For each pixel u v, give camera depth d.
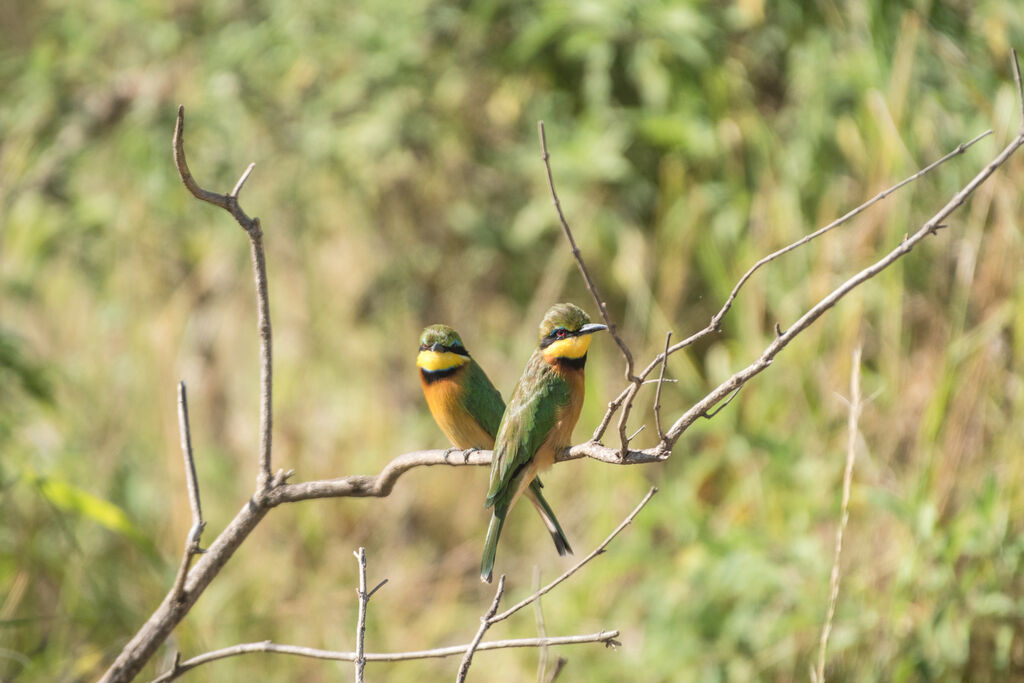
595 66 13.22
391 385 14.37
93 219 15.30
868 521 10.42
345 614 12.47
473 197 14.30
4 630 9.82
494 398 9.24
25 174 15.80
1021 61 11.91
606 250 13.33
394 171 14.31
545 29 13.33
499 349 13.76
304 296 14.71
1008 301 10.30
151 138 15.26
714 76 13.16
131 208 15.25
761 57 13.71
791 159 12.70
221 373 14.65
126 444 13.69
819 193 12.59
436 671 11.86
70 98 16.08
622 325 13.59
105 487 12.64
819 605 9.82
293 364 14.45
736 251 12.85
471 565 13.05
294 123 14.91
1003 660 9.10
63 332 15.32
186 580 5.95
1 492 10.06
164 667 8.27
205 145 15.27
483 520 13.39
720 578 10.28
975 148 11.51
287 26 14.72
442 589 12.80
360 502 13.62
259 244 5.82
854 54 12.81
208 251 15.26
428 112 14.25
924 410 10.65
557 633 11.60
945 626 9.21
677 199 12.96
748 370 5.00
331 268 14.73
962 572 9.64
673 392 12.73
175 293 15.14
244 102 14.87
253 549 13.04
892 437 10.88
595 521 12.22
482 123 14.29
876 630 9.62
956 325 10.62
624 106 13.82
